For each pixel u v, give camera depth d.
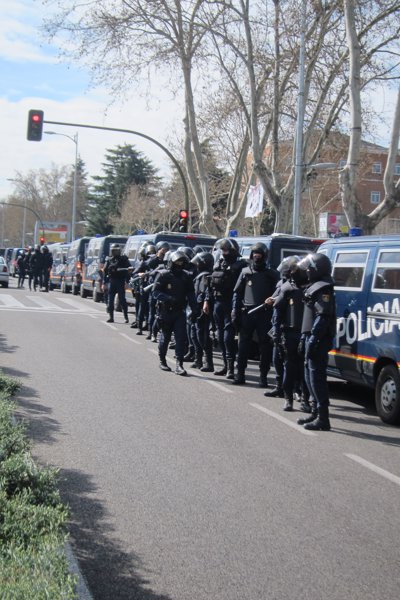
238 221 32.28
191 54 28.55
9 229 134.25
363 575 4.27
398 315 8.37
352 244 9.59
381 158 63.47
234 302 10.62
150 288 15.05
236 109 35.19
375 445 7.50
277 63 24.72
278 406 9.30
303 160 26.08
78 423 7.67
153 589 3.96
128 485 5.71
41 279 32.62
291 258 9.05
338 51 25.28
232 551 4.52
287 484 5.97
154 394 9.60
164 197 63.22
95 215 80.75
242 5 24.95
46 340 14.55
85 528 4.78
